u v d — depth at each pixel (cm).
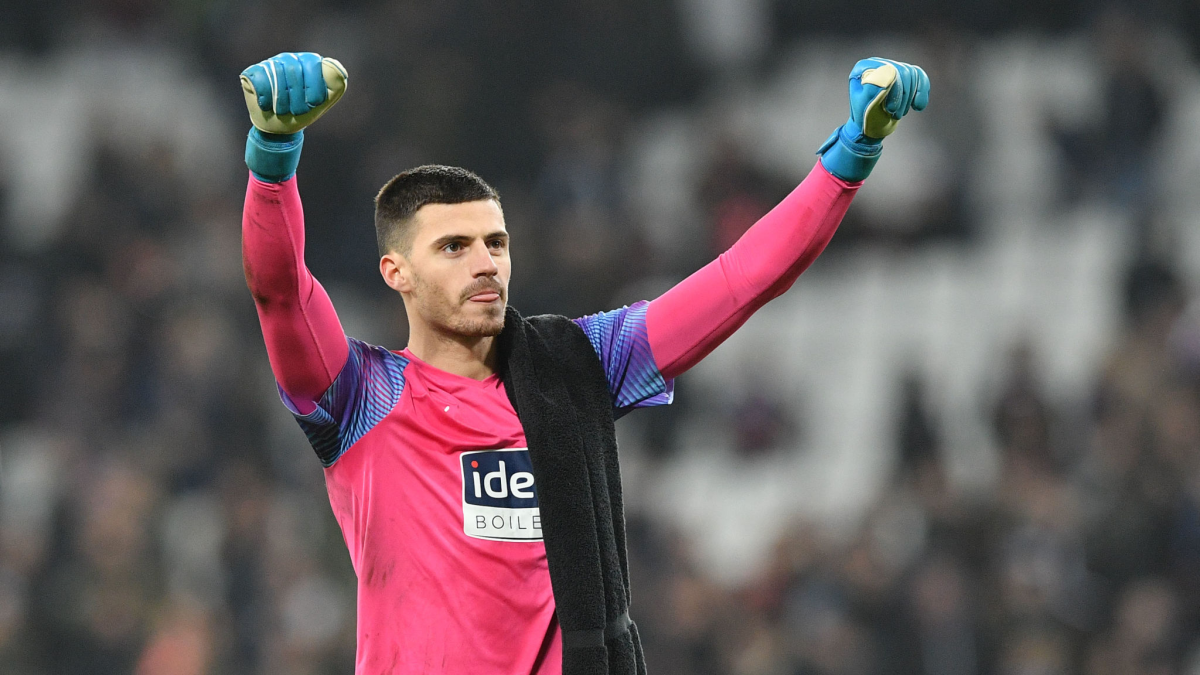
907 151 4891
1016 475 3581
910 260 4750
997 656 3297
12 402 4191
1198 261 4409
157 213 4522
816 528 3481
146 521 3525
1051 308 4512
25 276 4378
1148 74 4750
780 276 1089
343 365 1045
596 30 4919
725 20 5444
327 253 4556
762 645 3338
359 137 4644
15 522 3644
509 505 1048
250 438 3981
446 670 1024
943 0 5288
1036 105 5038
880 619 3347
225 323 4284
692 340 1105
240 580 3481
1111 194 4706
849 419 4372
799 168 5025
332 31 5219
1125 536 3409
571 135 4703
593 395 1082
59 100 5428
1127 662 3284
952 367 4434
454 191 1060
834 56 5353
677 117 5066
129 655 3369
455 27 4784
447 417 1058
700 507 4097
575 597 1013
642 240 4462
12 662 3341
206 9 5375
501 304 1054
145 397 4094
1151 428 3603
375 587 1048
